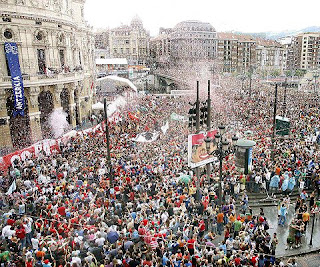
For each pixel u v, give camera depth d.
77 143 32.81
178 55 139.25
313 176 23.58
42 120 44.75
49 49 43.31
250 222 17.98
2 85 37.25
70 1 50.28
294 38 173.75
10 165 27.05
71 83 47.62
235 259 13.77
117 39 151.25
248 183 23.88
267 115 43.22
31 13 39.66
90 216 16.83
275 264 14.88
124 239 14.87
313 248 18.12
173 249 14.82
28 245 16.22
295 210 20.66
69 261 13.70
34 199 19.44
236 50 142.50
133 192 20.30
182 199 19.52
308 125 37.50
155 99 64.88
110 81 96.31
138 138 31.20
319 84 91.25
